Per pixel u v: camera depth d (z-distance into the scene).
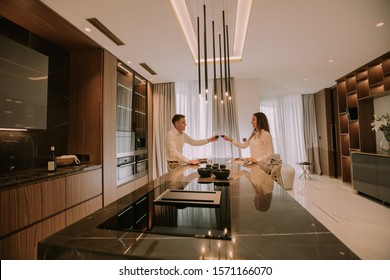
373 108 3.84
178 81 4.66
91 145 2.76
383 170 3.14
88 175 2.43
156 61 3.42
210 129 4.62
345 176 4.64
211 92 4.64
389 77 3.28
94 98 2.79
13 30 2.18
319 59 3.39
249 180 1.45
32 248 1.67
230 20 2.39
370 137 3.81
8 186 1.49
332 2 1.98
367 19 2.25
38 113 2.07
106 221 0.74
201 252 0.52
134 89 3.90
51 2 1.90
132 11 2.08
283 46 2.90
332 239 0.56
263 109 6.71
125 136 3.54
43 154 2.42
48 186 1.85
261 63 3.57
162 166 4.67
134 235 0.62
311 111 6.23
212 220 0.74
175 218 0.77
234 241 0.57
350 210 3.01
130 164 3.67
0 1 1.84
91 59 2.84
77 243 0.56
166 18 2.21
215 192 1.09
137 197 1.06
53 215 1.90
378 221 2.62
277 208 0.85
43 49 2.51
